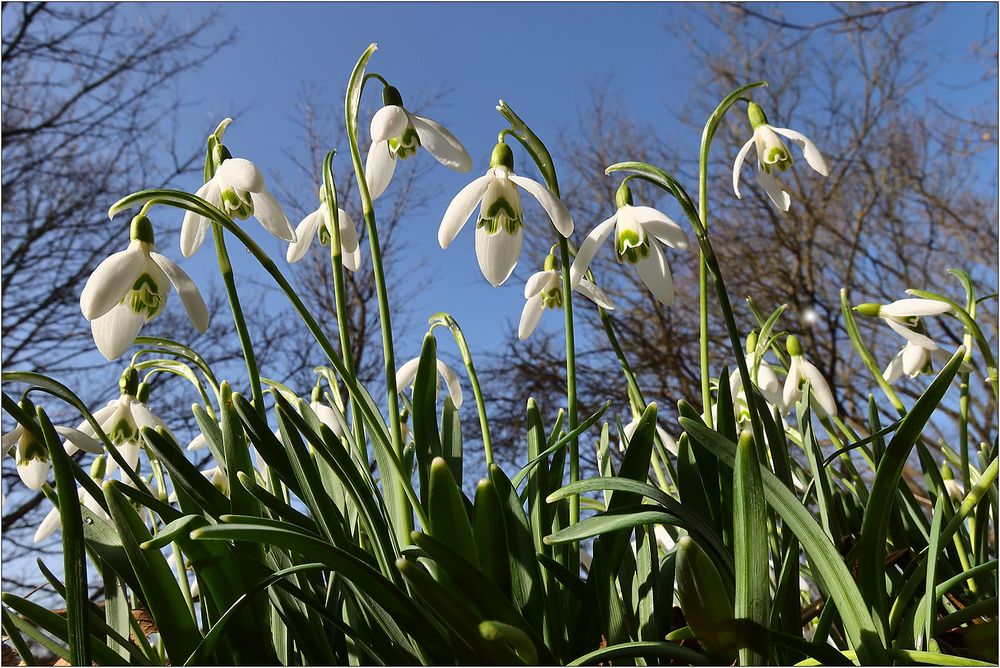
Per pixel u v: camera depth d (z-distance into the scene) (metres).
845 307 0.36
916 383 1.50
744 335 1.77
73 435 0.31
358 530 0.32
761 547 0.26
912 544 0.34
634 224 0.31
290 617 0.28
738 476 0.26
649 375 1.76
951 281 1.72
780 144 0.34
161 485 0.37
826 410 0.37
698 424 0.27
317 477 0.28
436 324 0.35
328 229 0.32
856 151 1.82
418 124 0.31
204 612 0.29
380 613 0.28
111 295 0.29
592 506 0.38
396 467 0.28
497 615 0.26
